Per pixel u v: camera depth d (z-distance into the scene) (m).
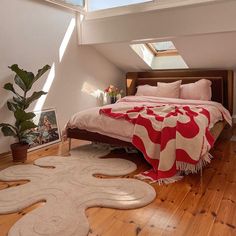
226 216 1.92
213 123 3.20
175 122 2.69
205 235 1.70
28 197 2.19
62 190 2.30
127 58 4.73
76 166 2.86
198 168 2.58
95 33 4.05
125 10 3.77
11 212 1.99
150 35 3.64
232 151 3.44
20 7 3.23
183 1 3.31
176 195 2.26
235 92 4.49
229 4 3.05
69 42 4.02
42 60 3.60
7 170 2.78
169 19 3.45
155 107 3.29
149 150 2.76
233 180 2.55
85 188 2.34
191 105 3.69
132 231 1.75
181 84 4.51
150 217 1.92
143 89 4.63
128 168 2.80
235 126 4.46
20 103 3.06
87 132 3.24
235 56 3.96
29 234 1.71
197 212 1.98
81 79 4.33
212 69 4.54
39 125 3.58
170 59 4.90
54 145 3.71
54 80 3.82
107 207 2.04
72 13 4.01
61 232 1.72
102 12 3.96
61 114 4.00
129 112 3.04
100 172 2.70
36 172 2.72
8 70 3.17
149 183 2.48
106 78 4.93
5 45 3.11
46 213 1.94
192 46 3.90
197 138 2.54
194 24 3.31
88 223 1.83
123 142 3.00
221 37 3.54
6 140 3.26
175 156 2.61
